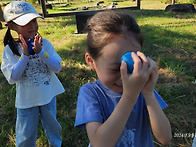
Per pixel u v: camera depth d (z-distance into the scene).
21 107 2.12
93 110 1.13
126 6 7.90
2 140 2.90
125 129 1.23
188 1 13.76
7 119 3.29
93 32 0.98
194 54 5.29
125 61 0.85
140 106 1.28
